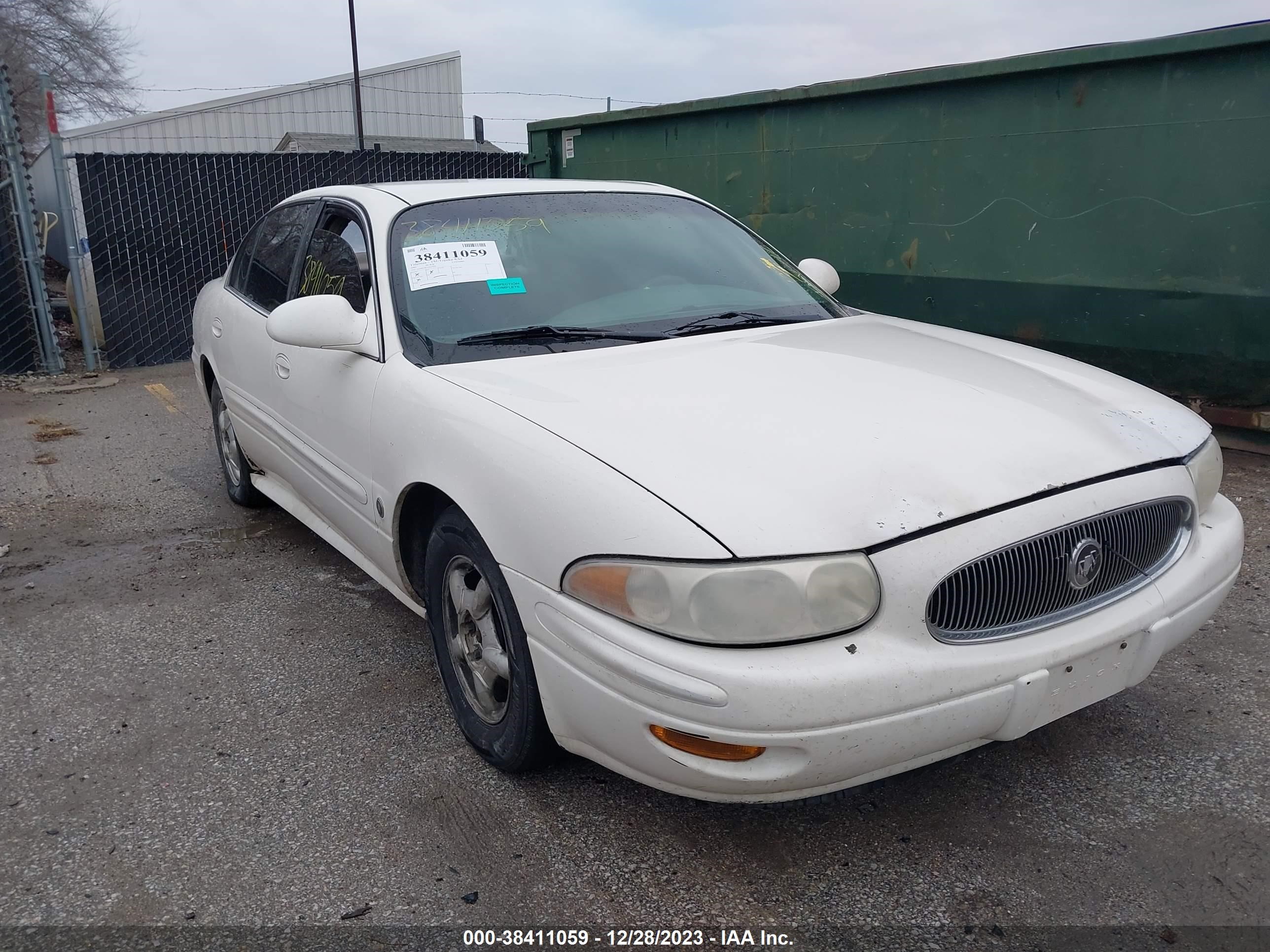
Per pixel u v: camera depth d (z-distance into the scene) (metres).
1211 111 4.74
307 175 10.34
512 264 3.24
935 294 6.14
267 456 4.25
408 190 3.56
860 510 2.04
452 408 2.65
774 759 1.97
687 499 2.05
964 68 5.57
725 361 2.78
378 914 2.21
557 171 9.03
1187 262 4.97
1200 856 2.32
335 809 2.59
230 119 28.58
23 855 2.44
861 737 1.96
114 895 2.29
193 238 9.72
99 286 9.39
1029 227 5.55
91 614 3.88
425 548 3.02
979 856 2.35
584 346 2.96
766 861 2.35
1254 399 5.13
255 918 2.21
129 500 5.34
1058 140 5.34
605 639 2.08
